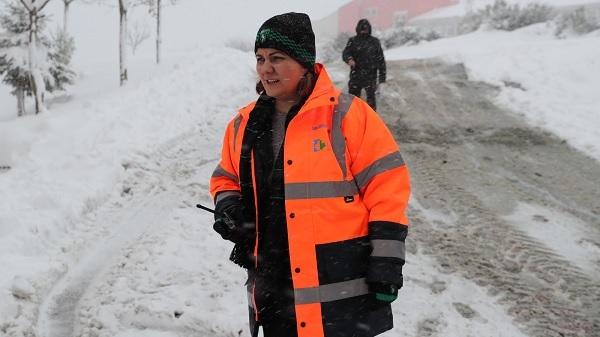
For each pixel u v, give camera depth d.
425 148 7.77
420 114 9.80
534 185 6.39
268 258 2.08
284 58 2.00
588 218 5.45
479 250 4.73
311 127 2.00
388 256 1.92
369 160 2.01
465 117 9.62
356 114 2.04
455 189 6.21
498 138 8.35
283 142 2.06
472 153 7.59
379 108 10.21
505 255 4.64
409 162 7.16
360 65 9.09
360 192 2.06
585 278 4.25
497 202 5.85
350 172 2.03
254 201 2.12
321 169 1.98
